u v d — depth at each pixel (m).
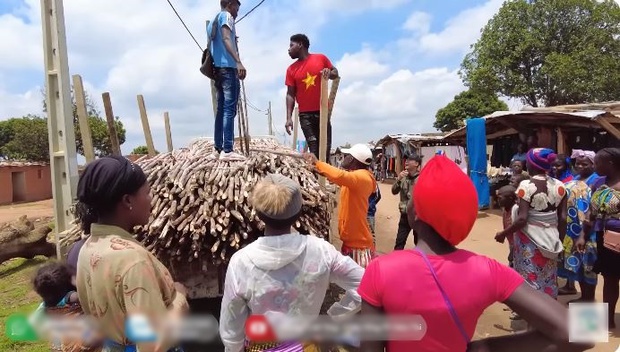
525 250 4.31
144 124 5.91
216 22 4.88
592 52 27.00
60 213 5.34
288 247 2.08
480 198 12.94
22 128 34.47
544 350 1.45
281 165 4.52
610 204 4.23
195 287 4.13
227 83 4.88
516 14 28.98
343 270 2.22
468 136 12.98
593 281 4.78
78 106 4.55
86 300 1.77
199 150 5.29
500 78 29.92
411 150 22.12
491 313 5.25
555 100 28.78
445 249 1.59
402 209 6.96
